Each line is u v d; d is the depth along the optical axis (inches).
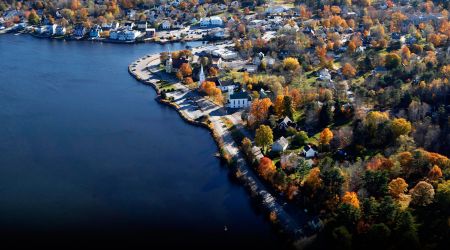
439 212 7731.3
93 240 7687.0
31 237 7716.5
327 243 7426.2
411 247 6924.2
